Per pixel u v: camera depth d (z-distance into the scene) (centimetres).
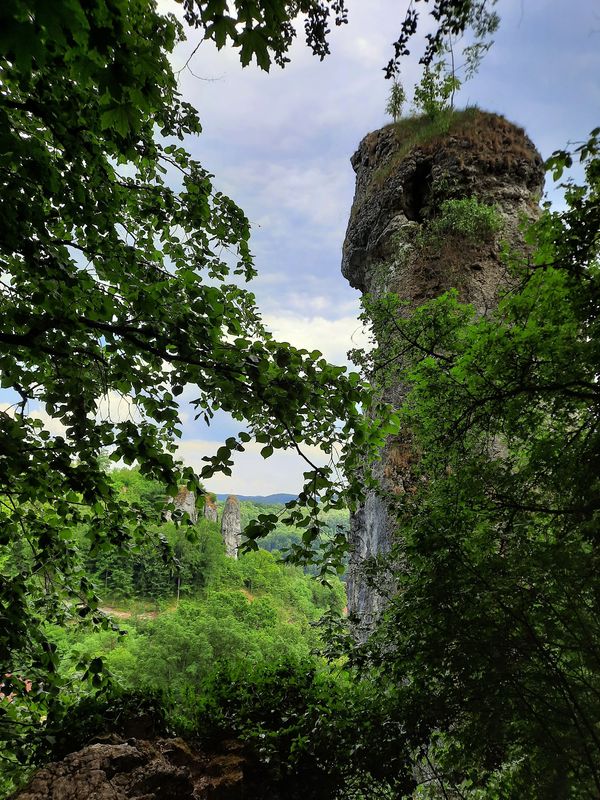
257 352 342
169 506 402
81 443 338
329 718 416
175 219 454
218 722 473
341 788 409
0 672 348
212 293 349
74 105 315
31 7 123
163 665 2433
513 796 327
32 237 326
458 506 394
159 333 329
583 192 339
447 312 550
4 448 291
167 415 366
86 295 370
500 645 317
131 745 415
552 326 378
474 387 426
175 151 436
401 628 376
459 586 337
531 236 376
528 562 315
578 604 305
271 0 181
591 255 356
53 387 369
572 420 399
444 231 1123
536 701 310
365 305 647
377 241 1314
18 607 359
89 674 406
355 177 1684
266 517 325
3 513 416
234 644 2770
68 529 419
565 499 354
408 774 397
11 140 254
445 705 339
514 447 440
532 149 1262
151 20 275
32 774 395
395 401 795
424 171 1278
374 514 1020
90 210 349
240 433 332
